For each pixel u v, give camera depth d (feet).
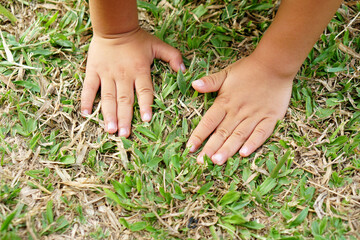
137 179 1.88
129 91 2.04
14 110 2.02
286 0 1.78
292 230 1.83
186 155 1.96
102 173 1.92
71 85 2.09
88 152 1.97
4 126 1.99
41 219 1.82
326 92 2.12
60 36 2.17
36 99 2.04
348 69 2.13
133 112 2.04
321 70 2.16
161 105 2.02
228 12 2.26
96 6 1.90
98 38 2.06
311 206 1.89
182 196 1.88
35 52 2.14
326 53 2.16
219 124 1.99
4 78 2.06
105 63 2.05
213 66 2.15
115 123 1.99
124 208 1.87
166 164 1.94
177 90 2.08
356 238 1.82
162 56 2.11
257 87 1.97
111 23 1.96
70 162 1.93
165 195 1.87
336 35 2.23
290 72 1.92
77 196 1.89
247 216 1.86
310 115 2.06
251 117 1.98
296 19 1.76
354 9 2.30
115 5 1.90
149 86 2.05
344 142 1.99
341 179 1.92
